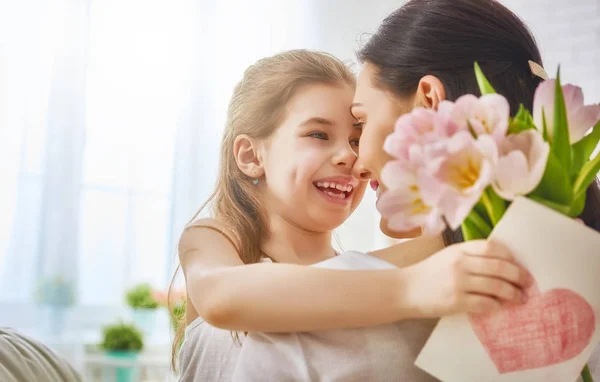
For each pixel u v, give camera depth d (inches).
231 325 23.9
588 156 22.3
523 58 27.4
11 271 137.5
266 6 151.9
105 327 125.3
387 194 19.6
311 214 38.7
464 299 20.2
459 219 18.6
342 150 38.4
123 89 144.9
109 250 142.6
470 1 27.7
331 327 22.5
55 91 140.6
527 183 19.7
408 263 26.1
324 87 39.4
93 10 144.1
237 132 41.5
